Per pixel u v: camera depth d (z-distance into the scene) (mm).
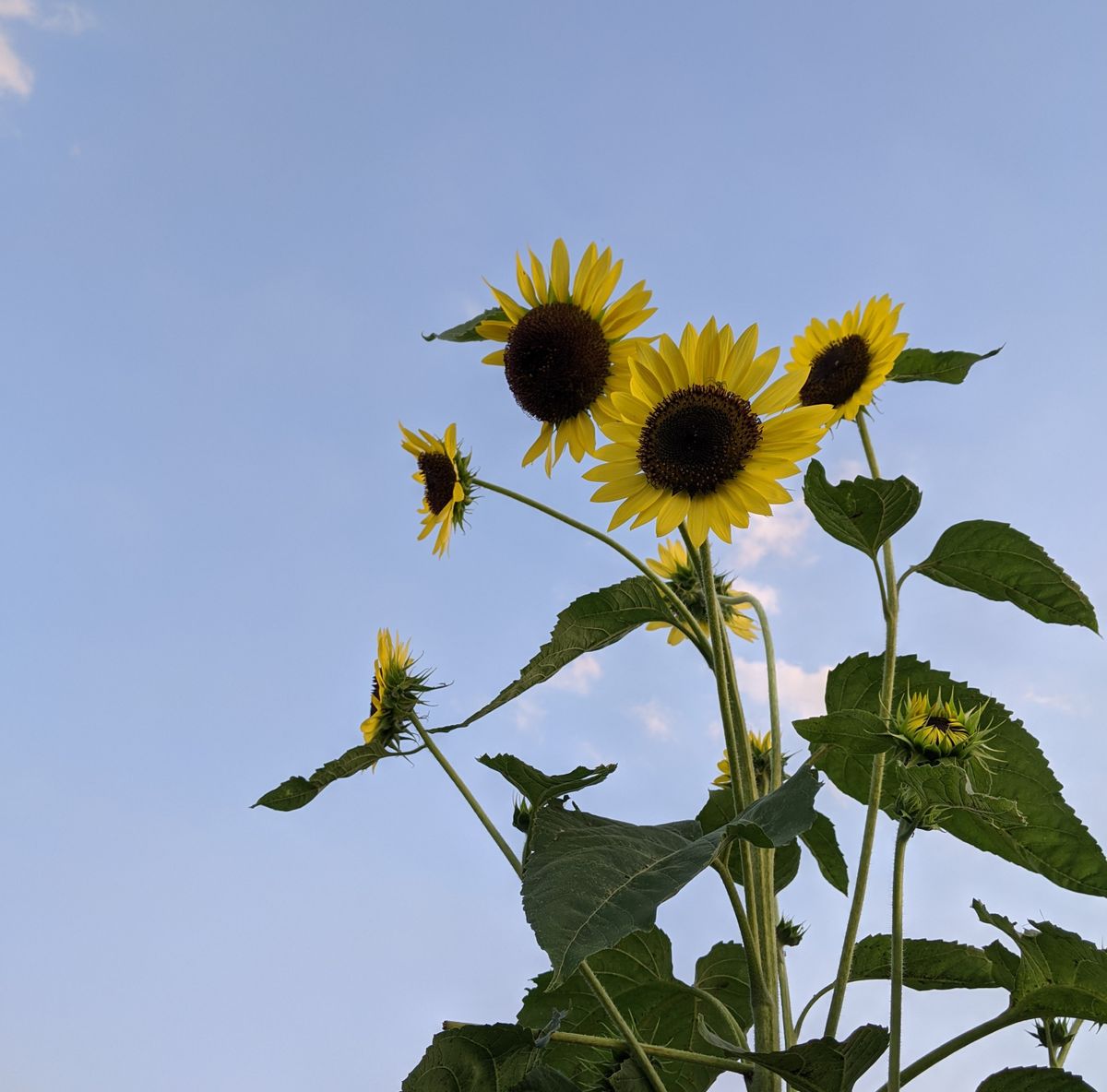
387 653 1050
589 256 1126
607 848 844
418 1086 903
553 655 996
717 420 970
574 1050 1056
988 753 916
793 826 814
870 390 1124
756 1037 891
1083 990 871
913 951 991
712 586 961
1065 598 951
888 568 976
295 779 1010
